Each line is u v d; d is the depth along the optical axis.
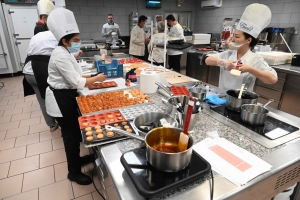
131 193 0.61
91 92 1.60
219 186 0.63
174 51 1.98
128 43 5.68
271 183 0.73
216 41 5.16
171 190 0.60
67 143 1.56
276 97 2.77
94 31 5.86
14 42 4.82
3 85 4.37
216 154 0.78
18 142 2.34
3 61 4.78
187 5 6.77
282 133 0.94
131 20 6.02
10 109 3.23
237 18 5.49
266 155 0.79
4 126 2.70
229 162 0.74
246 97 1.23
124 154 0.73
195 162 0.69
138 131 0.89
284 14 4.29
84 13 5.59
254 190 0.68
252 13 1.31
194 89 1.41
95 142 0.85
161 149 0.74
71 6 5.40
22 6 4.60
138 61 2.82
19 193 1.65
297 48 4.14
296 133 0.94
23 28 4.77
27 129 2.63
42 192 1.66
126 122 1.04
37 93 2.38
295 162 0.76
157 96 1.50
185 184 0.61
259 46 3.20
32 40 2.14
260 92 2.96
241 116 1.05
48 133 2.54
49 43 2.15
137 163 0.68
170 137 0.76
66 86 1.43
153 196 0.56
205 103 1.31
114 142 0.88
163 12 6.55
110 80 1.94
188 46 1.91
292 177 0.81
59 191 1.68
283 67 2.65
